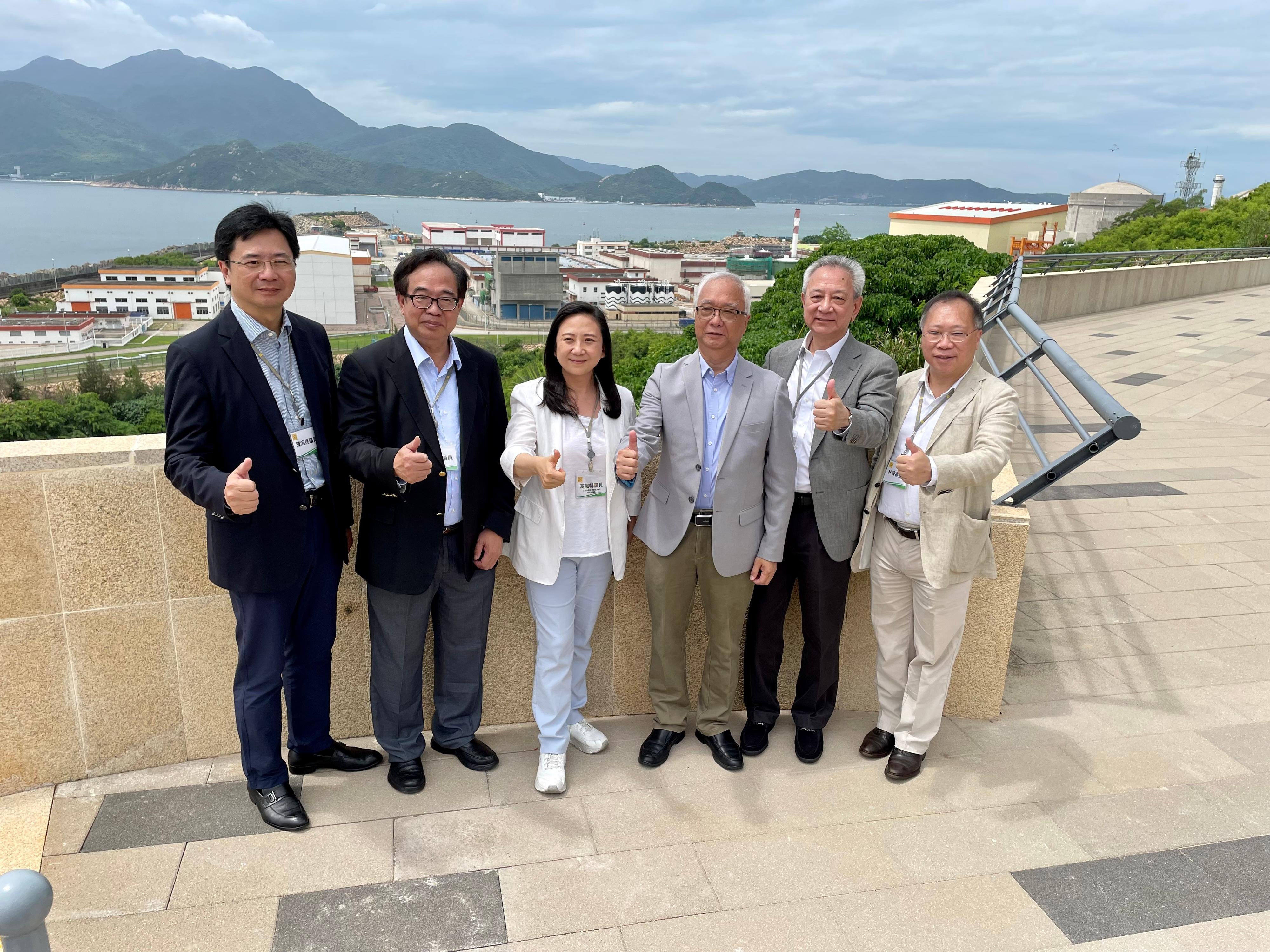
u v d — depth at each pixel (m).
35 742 2.62
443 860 2.38
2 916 1.16
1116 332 13.28
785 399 2.66
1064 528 5.56
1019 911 2.22
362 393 2.45
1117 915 2.21
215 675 2.79
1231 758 3.00
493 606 3.04
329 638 2.64
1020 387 9.09
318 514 2.48
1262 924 2.18
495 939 2.09
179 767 2.80
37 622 2.54
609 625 3.18
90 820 2.51
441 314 2.42
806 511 2.78
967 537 2.58
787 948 2.08
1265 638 4.04
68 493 2.48
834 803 2.70
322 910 2.17
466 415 2.55
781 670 3.34
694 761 2.94
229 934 2.08
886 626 2.90
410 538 2.46
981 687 3.21
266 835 2.46
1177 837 2.54
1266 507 6.02
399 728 2.70
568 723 2.81
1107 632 4.08
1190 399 9.40
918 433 2.69
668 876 2.33
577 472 2.66
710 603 2.81
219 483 2.10
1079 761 2.97
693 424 2.66
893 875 2.36
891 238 10.20
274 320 2.35
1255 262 19.86
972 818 2.63
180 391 2.17
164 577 2.64
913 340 6.98
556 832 2.52
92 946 2.03
